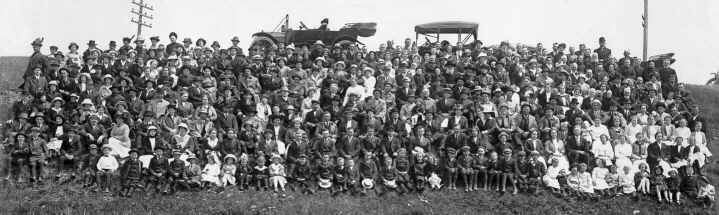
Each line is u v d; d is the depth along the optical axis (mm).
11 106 22703
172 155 18578
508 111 20812
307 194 18406
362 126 20328
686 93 25391
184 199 17547
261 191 18266
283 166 18797
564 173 19172
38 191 17359
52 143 18516
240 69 24281
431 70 24438
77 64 22516
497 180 18938
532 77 24891
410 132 20078
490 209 18016
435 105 21641
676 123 22266
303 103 21672
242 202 17500
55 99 19516
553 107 21453
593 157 19844
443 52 26891
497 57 27062
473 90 22234
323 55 26422
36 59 22969
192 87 21625
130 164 17938
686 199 19188
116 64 23641
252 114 20516
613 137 20594
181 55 25688
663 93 25438
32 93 21422
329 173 18719
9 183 17578
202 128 20047
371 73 23891
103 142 18719
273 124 20188
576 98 21875
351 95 21219
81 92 21078
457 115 20469
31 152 17812
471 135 19828
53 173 18203
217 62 24641
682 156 20406
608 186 19188
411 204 18156
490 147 19672
